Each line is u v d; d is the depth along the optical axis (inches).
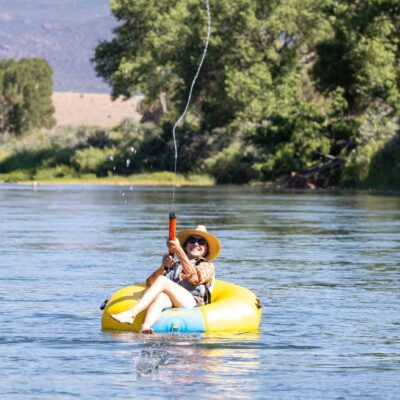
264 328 979.3
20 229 2223.2
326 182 5118.1
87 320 1015.6
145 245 1844.2
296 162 5132.9
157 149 6535.4
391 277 1387.8
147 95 7386.8
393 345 903.1
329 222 2438.5
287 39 6678.2
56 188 5088.6
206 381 757.3
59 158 6884.8
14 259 1604.3
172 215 1023.0
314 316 1056.2
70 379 761.0
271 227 2271.2
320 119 5196.9
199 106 6973.4
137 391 725.9
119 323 949.8
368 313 1078.4
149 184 5885.8
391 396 718.5
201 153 6343.5
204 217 2613.2
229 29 6589.6
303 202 3467.0
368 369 804.6
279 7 6481.3
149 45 6894.7
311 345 898.7
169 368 797.9
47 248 1786.4
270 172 5398.6
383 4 5546.3
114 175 6525.6
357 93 5629.9
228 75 6250.0
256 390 732.7
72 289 1250.6
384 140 4899.1
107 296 1189.1
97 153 6673.2
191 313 942.4
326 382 759.1
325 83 5738.2
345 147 5132.9
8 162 7145.7
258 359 836.6
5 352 858.1
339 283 1322.6
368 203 3412.9
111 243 1883.6
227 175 6023.6
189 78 6638.8
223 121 6427.2
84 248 1786.4
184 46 6658.5
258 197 3927.2
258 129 5265.8
